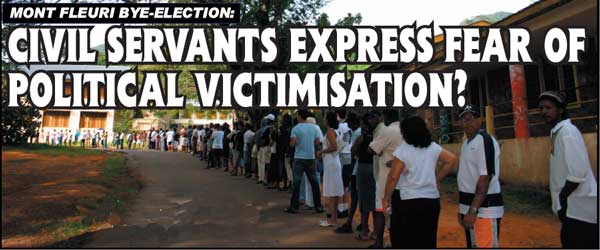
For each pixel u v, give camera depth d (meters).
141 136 40.09
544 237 6.52
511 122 14.98
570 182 3.38
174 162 18.95
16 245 5.50
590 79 11.45
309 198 8.35
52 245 5.57
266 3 19.05
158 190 10.74
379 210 5.43
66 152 19.75
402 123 3.99
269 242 5.91
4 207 7.50
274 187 11.23
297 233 6.44
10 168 13.10
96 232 6.37
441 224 7.47
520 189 10.46
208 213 7.96
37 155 17.48
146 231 6.50
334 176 6.93
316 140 8.12
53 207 7.72
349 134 7.63
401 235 3.82
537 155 10.62
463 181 4.05
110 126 42.25
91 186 10.27
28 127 20.95
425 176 3.82
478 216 3.92
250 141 13.62
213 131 17.98
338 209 7.68
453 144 14.78
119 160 18.22
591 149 9.02
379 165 5.25
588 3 9.52
